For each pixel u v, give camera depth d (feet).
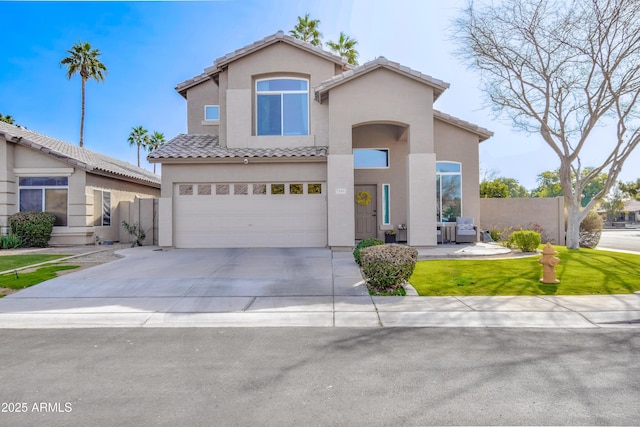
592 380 13.64
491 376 14.01
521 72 46.44
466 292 26.27
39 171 55.83
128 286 28.04
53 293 26.40
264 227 47.85
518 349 16.76
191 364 15.31
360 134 53.21
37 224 53.26
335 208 44.37
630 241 70.13
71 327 20.52
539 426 10.75
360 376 14.08
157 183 77.41
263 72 50.60
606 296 25.23
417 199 44.19
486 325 20.27
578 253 41.98
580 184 46.37
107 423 10.97
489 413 11.44
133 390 13.05
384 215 52.95
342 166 44.52
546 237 58.13
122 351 16.83
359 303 23.85
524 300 24.35
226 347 17.24
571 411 11.54
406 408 11.76
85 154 68.49
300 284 28.48
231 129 50.29
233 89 50.60
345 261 37.50
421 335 18.74
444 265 35.29
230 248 47.29
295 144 50.08
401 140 52.95
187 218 48.01
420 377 13.96
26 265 36.96
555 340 17.90
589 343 17.47
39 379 13.97
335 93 44.75
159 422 11.01
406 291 26.50
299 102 51.37
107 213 62.85
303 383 13.53
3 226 53.88
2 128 59.67
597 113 42.96
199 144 52.31
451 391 12.87
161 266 35.32
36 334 19.30
